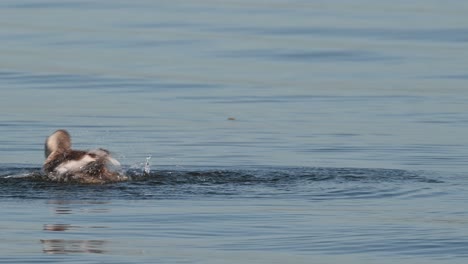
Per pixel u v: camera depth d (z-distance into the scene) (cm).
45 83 8688
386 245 4225
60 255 4016
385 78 8981
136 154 6384
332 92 8438
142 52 9975
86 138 6850
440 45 10519
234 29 11156
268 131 7062
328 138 6844
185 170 5766
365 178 5531
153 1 13038
